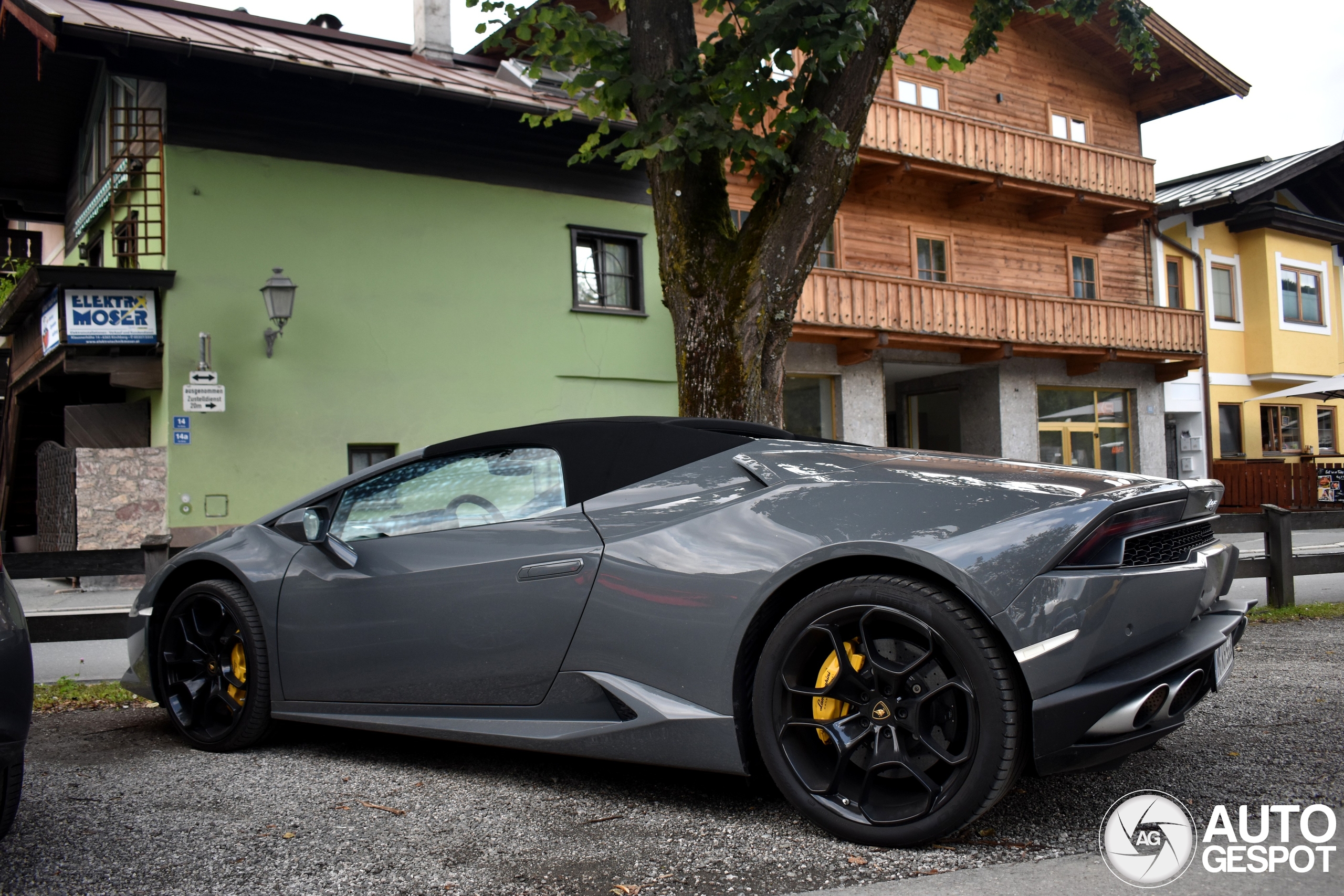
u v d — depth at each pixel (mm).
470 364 12258
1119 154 18938
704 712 2645
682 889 2184
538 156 12930
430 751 3521
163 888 2250
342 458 11352
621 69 6148
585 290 13375
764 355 5707
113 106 12742
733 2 5742
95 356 10789
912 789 2418
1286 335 21609
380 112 11805
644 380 13680
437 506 3328
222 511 10586
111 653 6227
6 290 16391
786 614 2539
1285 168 20469
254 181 10953
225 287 10719
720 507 2785
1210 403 20625
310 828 2668
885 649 2455
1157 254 20625
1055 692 2252
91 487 10539
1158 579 2381
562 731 2871
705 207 5824
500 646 2994
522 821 2688
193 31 10883
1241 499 20031
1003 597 2268
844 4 5230
